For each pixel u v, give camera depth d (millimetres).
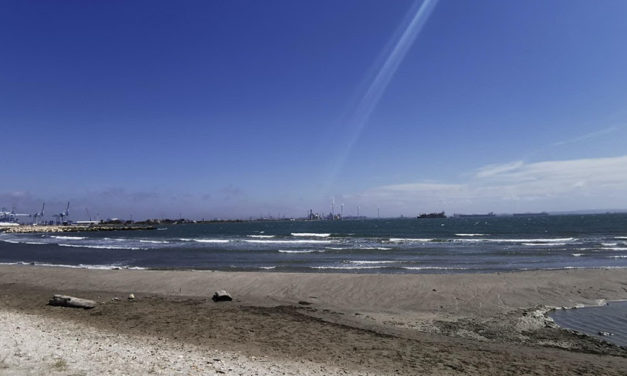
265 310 14172
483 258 32031
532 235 63594
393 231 90188
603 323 12750
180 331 11234
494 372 8445
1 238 81688
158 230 131125
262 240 59688
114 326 11688
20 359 7312
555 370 8641
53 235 96438
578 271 20781
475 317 13469
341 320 12953
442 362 9016
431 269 25688
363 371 8258
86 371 6848
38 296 16516
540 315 13648
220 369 7617
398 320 13086
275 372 7719
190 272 21906
